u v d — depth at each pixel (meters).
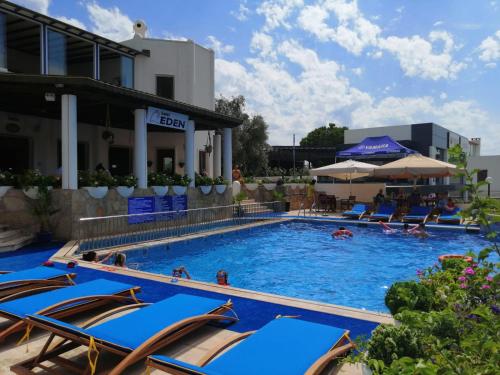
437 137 38.59
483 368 2.49
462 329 3.32
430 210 18.41
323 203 23.61
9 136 16.45
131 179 13.94
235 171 24.03
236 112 34.75
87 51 18.22
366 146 23.59
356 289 8.91
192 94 21.42
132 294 5.72
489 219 3.20
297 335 3.73
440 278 5.40
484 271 4.54
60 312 4.79
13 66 16.73
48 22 15.10
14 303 4.85
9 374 3.99
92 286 5.66
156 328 4.00
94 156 19.81
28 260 9.58
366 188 24.64
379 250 13.23
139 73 20.30
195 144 22.12
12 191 11.81
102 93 12.83
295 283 9.41
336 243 14.51
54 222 12.29
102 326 4.03
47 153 17.88
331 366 3.78
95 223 12.62
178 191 15.86
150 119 14.78
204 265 11.21
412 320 3.37
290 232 17.02
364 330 4.99
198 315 4.49
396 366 2.44
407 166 18.73
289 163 51.47
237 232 16.16
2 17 13.97
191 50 21.38
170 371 3.10
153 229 14.42
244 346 3.49
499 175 31.78
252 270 10.66
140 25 20.59
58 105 15.01
